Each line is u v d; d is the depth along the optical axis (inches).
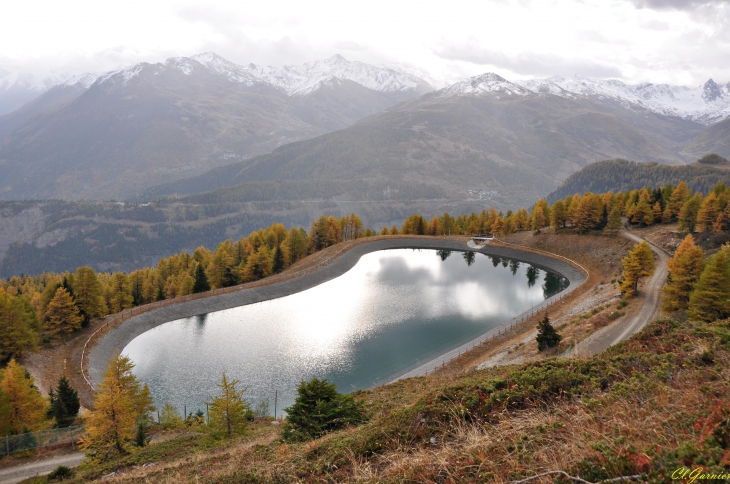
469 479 335.3
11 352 2349.9
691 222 4276.6
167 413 1914.4
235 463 691.4
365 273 5206.7
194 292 4197.8
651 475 246.2
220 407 1267.2
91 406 2090.3
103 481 850.1
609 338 2149.4
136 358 2876.5
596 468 275.7
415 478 367.9
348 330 3324.3
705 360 517.0
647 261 2807.6
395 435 498.6
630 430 329.4
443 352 2834.6
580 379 538.9
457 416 498.0
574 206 5521.7
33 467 1390.3
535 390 526.6
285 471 502.9
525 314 3403.1
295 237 5561.0
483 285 4650.6
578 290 3727.9
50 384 2269.9
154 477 772.6
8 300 2388.0
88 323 3100.4
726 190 4638.3
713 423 294.8
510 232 6343.5
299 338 3184.1
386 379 2471.7
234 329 3398.1
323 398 823.7
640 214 5012.3
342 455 494.0
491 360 2300.7
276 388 2429.9
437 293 4357.8
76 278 3316.9
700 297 1905.8
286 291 4372.5
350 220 6791.3
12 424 1553.9
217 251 5049.2
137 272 4621.1
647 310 2554.1
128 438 1403.8
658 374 483.8
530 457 324.8
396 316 3639.3
